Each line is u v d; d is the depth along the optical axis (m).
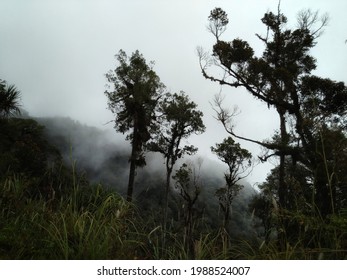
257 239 4.01
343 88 18.53
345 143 8.31
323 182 8.16
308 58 23.31
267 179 20.88
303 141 16.70
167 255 4.04
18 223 3.96
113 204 4.53
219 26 23.64
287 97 19.91
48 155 21.20
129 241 3.82
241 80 22.06
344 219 3.61
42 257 3.37
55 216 4.09
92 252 3.36
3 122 15.61
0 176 5.82
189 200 13.62
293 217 3.80
